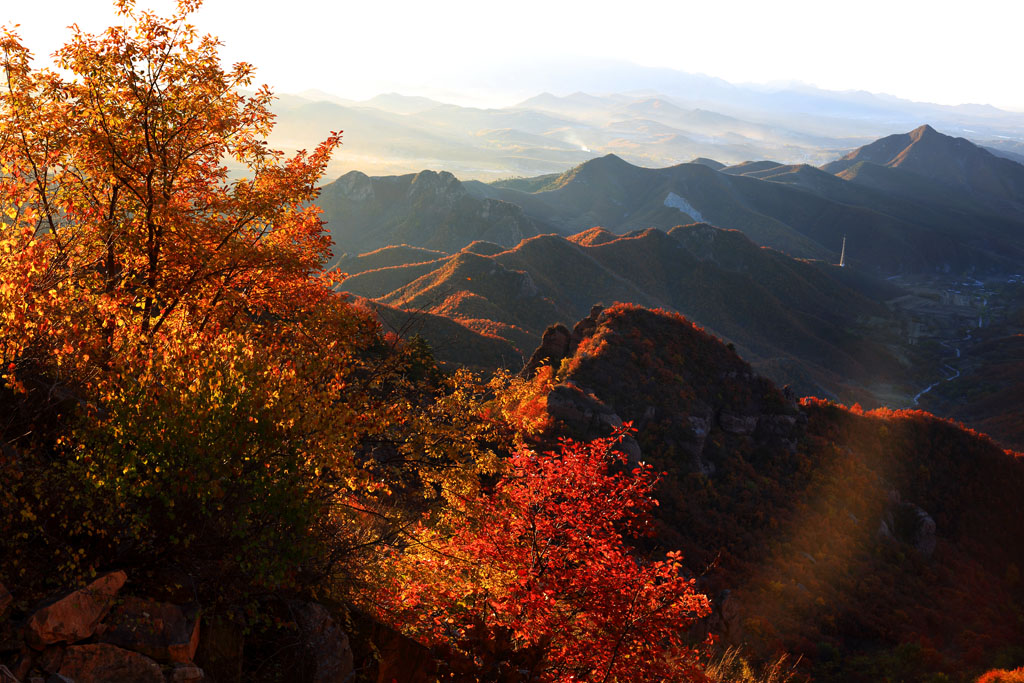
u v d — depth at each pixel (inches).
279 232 418.9
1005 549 2696.9
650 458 2018.9
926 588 2108.8
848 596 1859.0
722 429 2365.9
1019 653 1611.7
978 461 2869.1
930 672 1430.9
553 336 2529.5
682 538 1800.0
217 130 374.6
